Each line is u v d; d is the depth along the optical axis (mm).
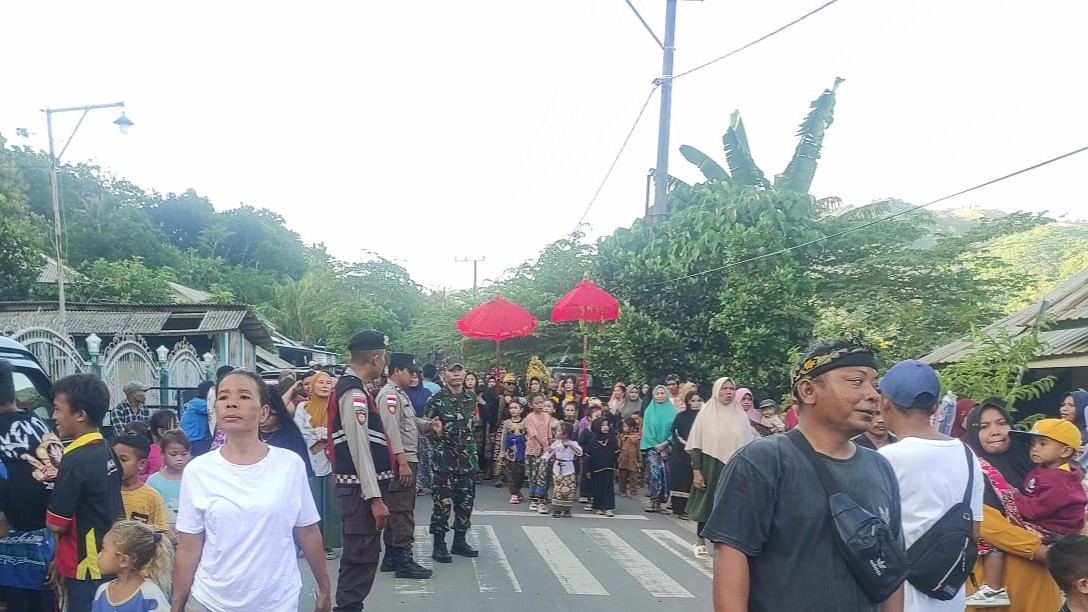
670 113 17375
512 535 9680
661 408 12367
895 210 18359
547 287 23219
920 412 3533
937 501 3275
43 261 23516
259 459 3482
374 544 5770
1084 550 3514
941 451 3332
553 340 23312
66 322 19266
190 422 8992
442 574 7457
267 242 64438
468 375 14523
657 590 7141
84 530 4035
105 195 45812
